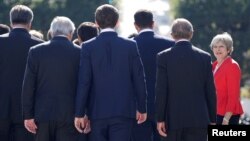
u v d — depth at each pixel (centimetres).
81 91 2056
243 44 7831
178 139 2122
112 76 2070
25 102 2084
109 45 2083
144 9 2373
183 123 2098
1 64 2209
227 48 2378
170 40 2353
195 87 2103
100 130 2070
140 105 2078
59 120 2086
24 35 2225
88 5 7588
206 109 2117
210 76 2122
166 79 2105
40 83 2100
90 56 2077
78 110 2050
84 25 2300
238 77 2370
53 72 2094
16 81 2206
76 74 2111
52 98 2091
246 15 7900
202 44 7800
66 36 2128
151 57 2334
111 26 2106
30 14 2241
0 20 7494
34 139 2188
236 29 8031
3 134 2231
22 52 2211
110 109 2058
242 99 6781
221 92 2367
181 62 2098
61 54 2103
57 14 7494
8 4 7531
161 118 2106
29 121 2086
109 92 2067
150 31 2355
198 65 2105
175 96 2100
